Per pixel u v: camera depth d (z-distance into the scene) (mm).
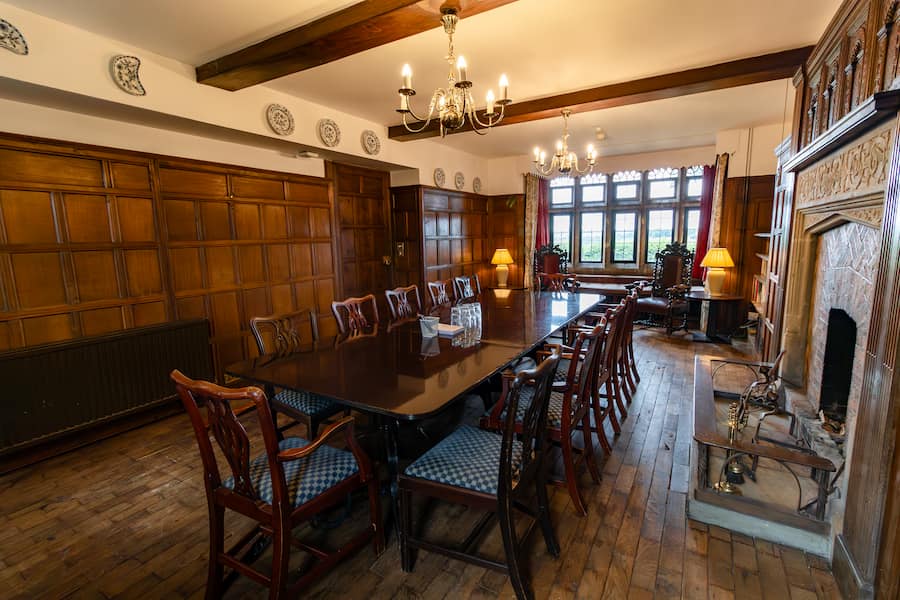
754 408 3012
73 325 2854
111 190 2994
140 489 2283
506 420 1394
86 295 2908
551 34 2645
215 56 2818
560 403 2186
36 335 2695
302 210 4430
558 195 7719
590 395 2445
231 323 3799
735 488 2113
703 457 2191
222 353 3734
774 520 1821
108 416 2832
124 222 3074
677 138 5633
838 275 2291
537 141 5719
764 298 4230
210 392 1271
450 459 1629
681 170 6711
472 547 1814
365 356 2207
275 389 2459
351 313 3061
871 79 1863
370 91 3596
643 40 2748
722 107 4273
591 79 3430
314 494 1472
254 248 3967
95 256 2941
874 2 1840
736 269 5484
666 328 5691
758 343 4777
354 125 4375
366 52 2857
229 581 1616
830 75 2434
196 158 3473
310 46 2445
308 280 4527
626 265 7371
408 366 2008
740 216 5406
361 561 1744
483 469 1560
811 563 1705
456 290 4664
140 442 2822
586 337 1918
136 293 3160
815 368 2611
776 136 5082
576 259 7758
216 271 3670
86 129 2846
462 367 1972
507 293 4914
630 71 3271
